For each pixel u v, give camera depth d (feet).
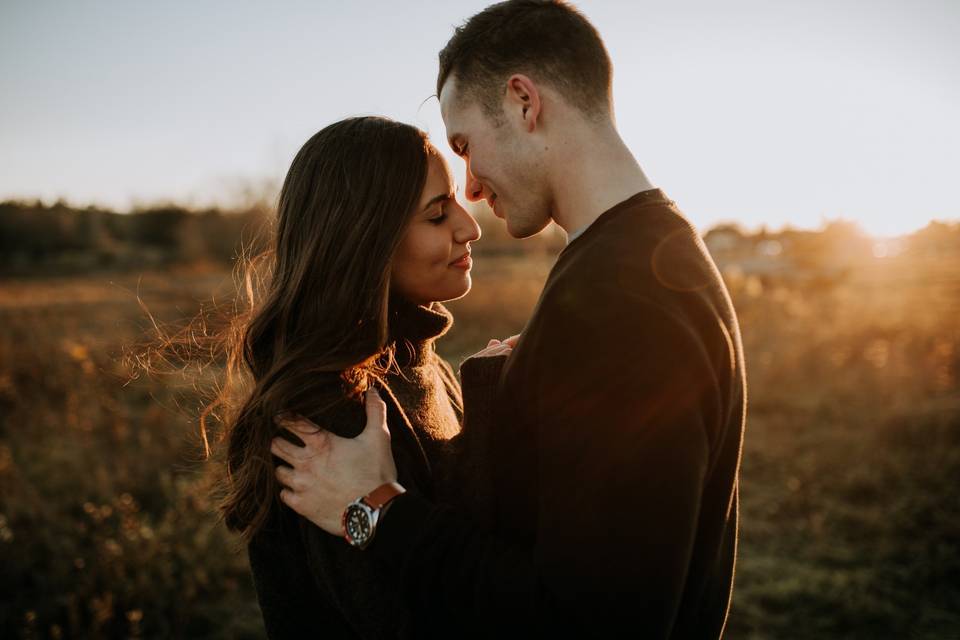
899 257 91.66
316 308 4.05
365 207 4.02
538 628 2.80
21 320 38.22
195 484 13.04
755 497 14.65
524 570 2.96
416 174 4.13
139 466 14.34
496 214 4.31
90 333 31.65
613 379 2.69
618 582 2.53
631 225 3.26
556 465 2.83
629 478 2.58
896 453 16.03
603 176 3.62
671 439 2.60
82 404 19.53
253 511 4.01
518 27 3.74
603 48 3.79
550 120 3.69
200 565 10.65
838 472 15.31
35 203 133.49
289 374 3.84
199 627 9.73
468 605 3.09
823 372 23.09
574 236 3.73
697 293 3.08
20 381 21.97
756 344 28.04
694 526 2.61
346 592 3.55
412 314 4.49
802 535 12.96
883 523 12.84
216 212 112.78
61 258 115.75
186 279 74.54
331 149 4.17
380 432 3.71
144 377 22.22
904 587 11.14
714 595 3.71
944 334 25.49
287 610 4.09
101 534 11.41
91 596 9.69
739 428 3.52
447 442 4.34
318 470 3.60
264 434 3.80
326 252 4.04
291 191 4.30
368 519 3.43
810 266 83.82
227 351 4.73
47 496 13.37
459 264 4.46
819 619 10.34
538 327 3.16
